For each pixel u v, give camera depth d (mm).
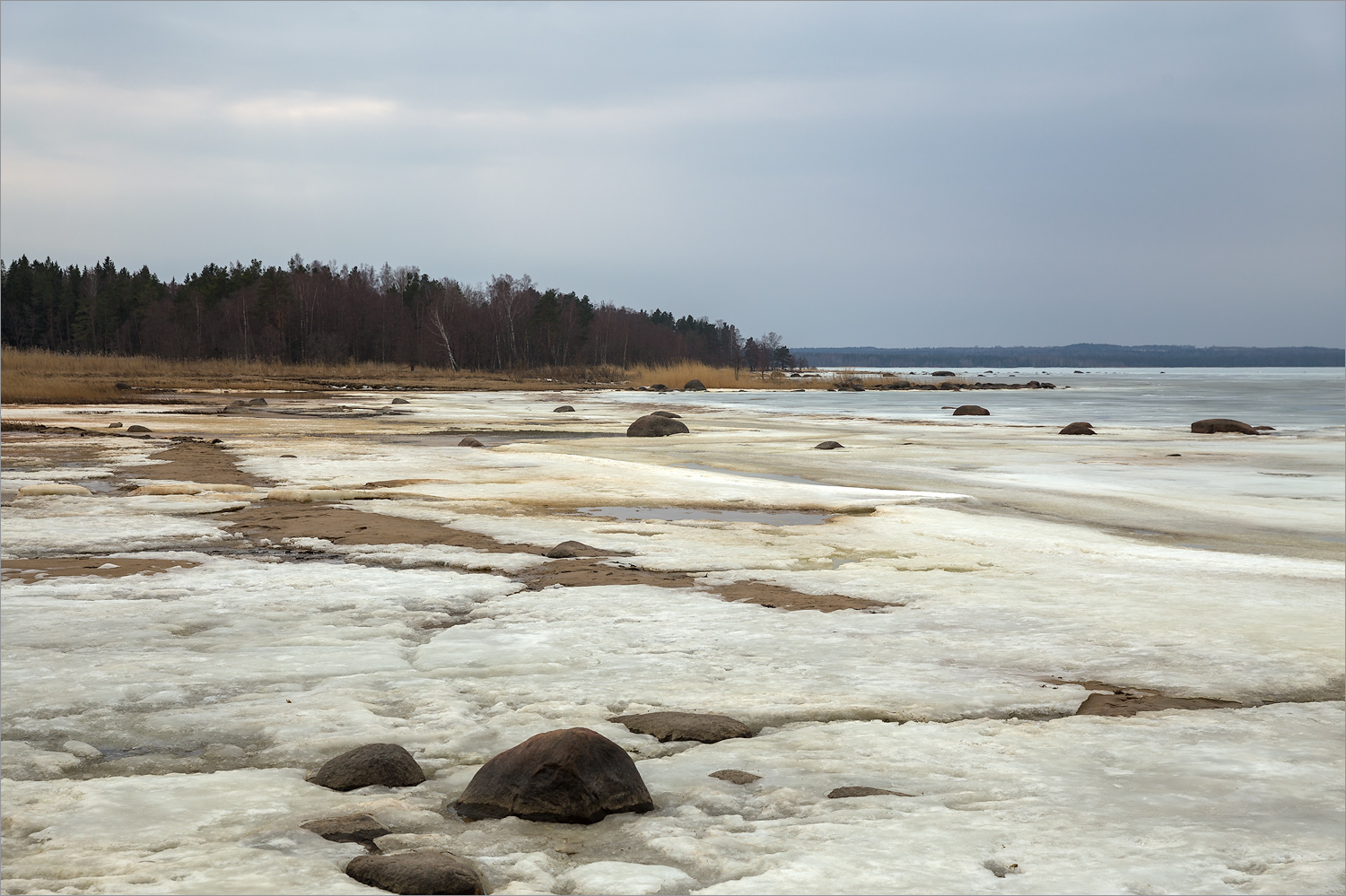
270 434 31984
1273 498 18547
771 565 11703
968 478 21516
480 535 13766
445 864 3814
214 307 116438
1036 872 3930
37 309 132000
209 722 6043
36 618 8789
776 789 4973
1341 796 4891
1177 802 4805
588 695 6691
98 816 4559
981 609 9508
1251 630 8719
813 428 36969
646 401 59906
